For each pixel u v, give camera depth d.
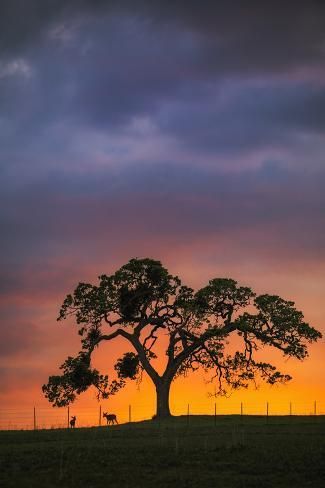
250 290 88.38
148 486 35.41
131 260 89.12
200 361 88.25
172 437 59.25
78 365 83.88
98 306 87.44
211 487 35.25
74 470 39.72
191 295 89.19
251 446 49.62
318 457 43.50
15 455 46.53
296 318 86.88
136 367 87.25
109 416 79.62
